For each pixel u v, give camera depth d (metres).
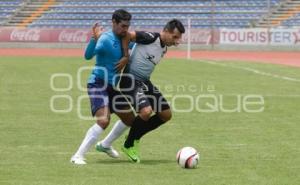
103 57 24.30
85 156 26.12
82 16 140.00
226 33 122.56
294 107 43.03
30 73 70.12
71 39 127.94
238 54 113.62
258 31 121.00
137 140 24.88
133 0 141.88
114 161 25.05
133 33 24.31
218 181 21.08
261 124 35.47
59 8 142.12
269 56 108.88
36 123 35.50
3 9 143.00
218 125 35.12
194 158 23.36
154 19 136.50
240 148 27.94
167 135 31.70
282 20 129.62
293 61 96.50
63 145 28.58
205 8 137.38
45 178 21.34
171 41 24.58
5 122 35.81
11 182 20.67
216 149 27.72
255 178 21.59
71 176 21.72
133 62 24.72
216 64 85.69
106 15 139.75
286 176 21.97
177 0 140.25
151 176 21.89
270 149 27.69
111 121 36.81
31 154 26.22
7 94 50.00
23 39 129.12
